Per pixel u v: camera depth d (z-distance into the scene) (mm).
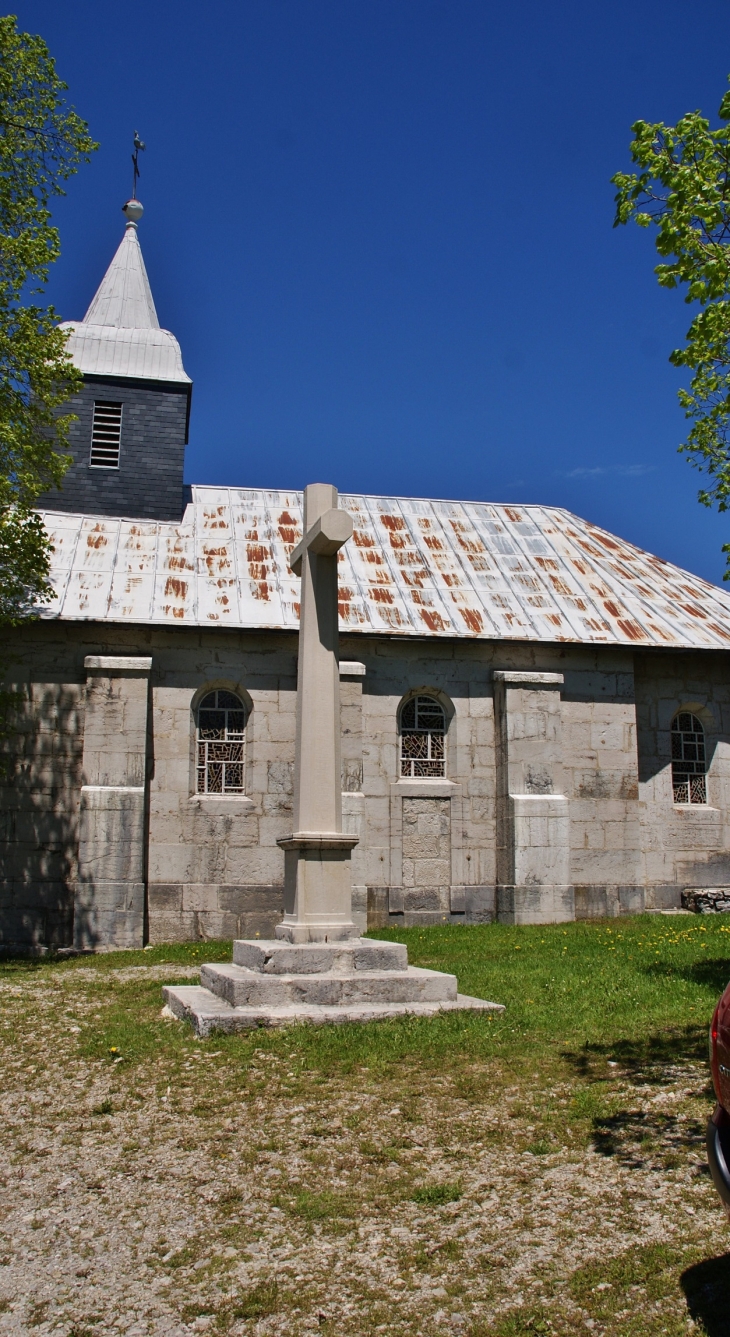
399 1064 7902
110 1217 5594
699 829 20453
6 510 16094
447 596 20453
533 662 19906
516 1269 4871
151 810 17859
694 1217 5273
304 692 10531
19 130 16391
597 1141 6320
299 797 10406
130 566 19609
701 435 10711
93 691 17609
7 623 17234
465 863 19125
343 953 9688
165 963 14648
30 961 15867
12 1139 6805
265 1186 5875
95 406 22172
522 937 15938
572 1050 8234
